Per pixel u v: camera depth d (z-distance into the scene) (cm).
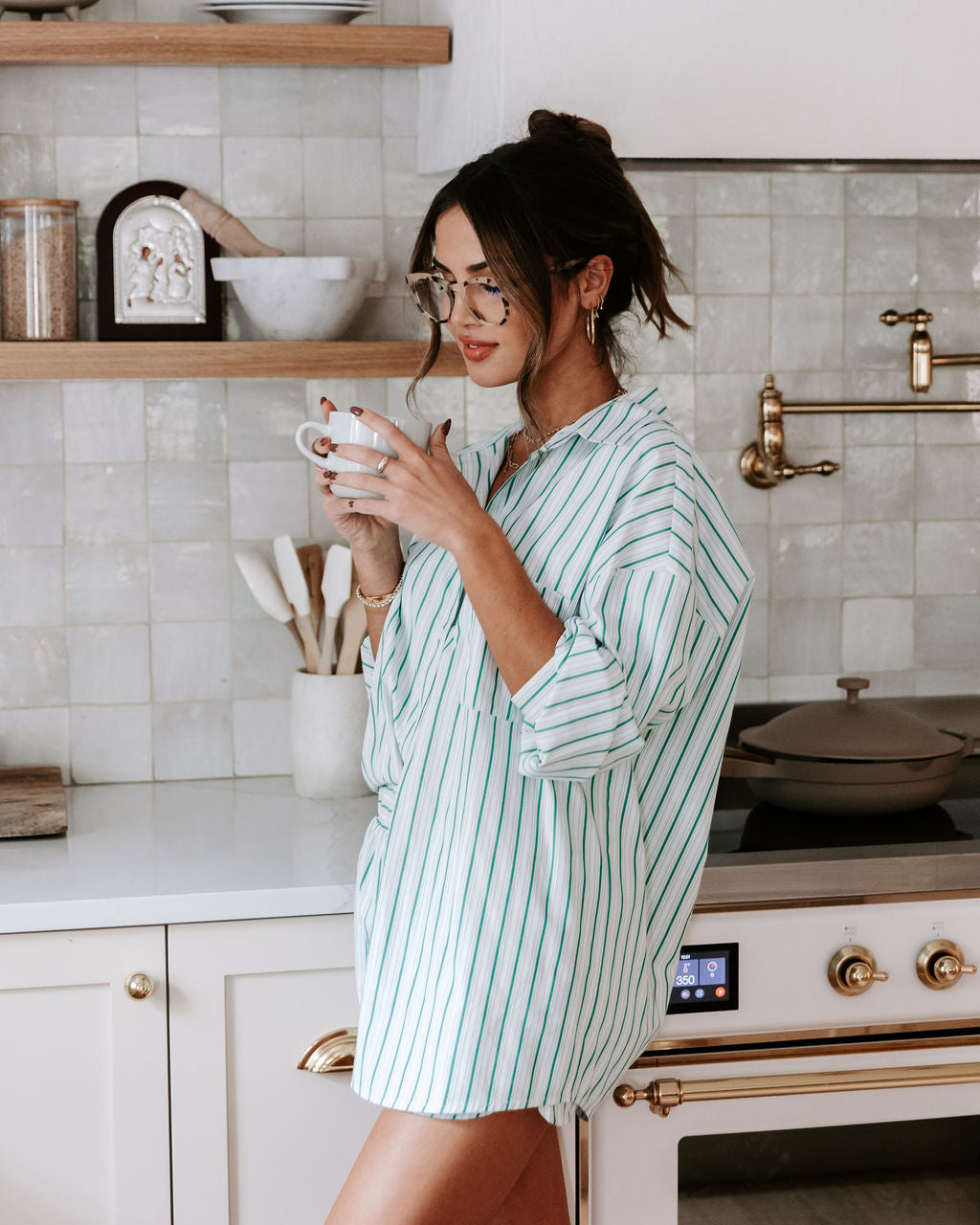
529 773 121
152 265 192
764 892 157
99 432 198
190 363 176
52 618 199
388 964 131
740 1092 156
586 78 161
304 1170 159
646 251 135
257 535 203
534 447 141
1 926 149
